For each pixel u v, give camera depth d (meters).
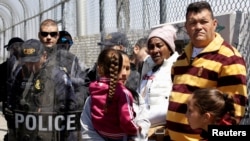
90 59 6.57
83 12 6.89
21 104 2.90
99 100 2.64
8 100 3.17
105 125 2.62
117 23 4.98
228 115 2.12
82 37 6.86
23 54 2.88
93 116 2.67
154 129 3.03
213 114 2.08
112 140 2.64
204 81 2.50
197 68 2.54
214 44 2.52
